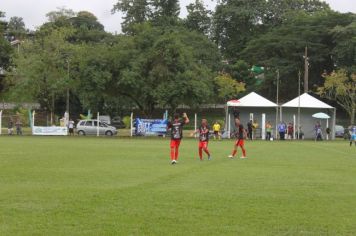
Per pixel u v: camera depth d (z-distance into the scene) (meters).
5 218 10.27
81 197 12.89
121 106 70.19
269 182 16.45
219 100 91.81
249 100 60.53
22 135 56.59
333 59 89.06
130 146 36.66
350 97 75.94
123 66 56.97
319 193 14.15
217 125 54.72
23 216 10.48
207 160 25.22
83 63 57.31
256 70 90.88
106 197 12.91
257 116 61.78
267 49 90.75
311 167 22.12
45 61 67.62
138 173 18.70
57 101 84.81
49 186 14.97
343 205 12.22
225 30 103.00
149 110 61.19
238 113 57.12
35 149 32.06
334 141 53.78
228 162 24.16
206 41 88.69
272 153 31.56
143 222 10.04
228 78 82.06
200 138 25.42
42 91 70.19
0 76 88.56
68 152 29.67
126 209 11.32
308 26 90.31
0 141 42.25
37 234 9.01
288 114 61.69
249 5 100.38
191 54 59.84
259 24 102.81
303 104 60.47
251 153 31.33
